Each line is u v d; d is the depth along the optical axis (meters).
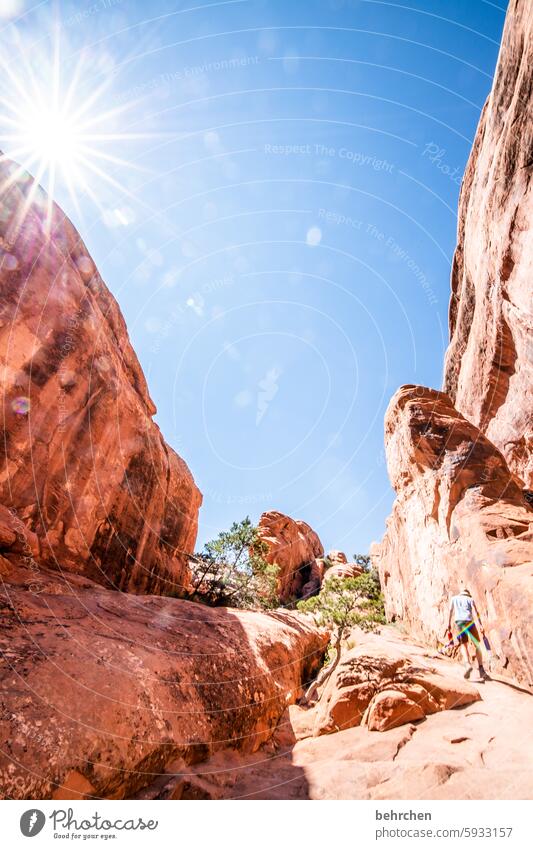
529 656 4.55
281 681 5.34
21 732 2.21
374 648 5.01
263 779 3.11
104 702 2.72
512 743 3.01
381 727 3.68
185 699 3.45
